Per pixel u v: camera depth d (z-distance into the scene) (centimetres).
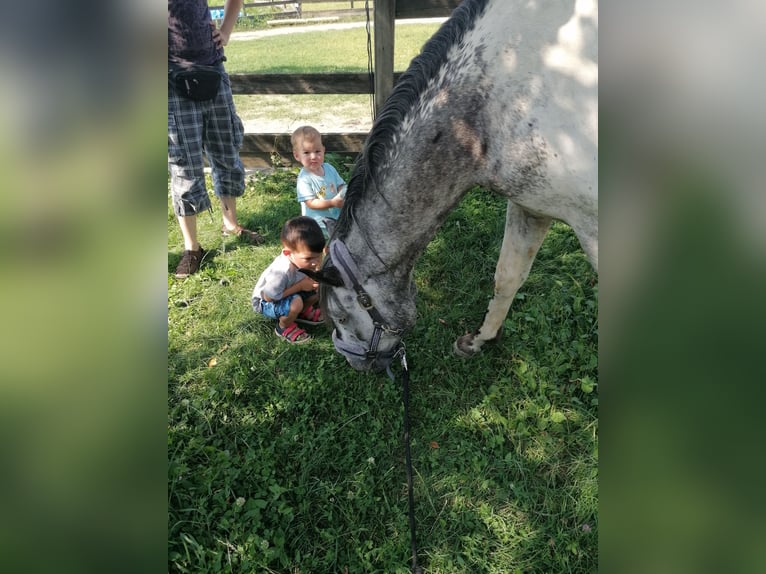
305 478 218
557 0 165
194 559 194
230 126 337
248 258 352
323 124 592
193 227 337
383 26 386
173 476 214
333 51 1038
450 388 253
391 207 188
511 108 174
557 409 238
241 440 233
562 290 293
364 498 208
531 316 281
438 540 196
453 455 223
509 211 228
